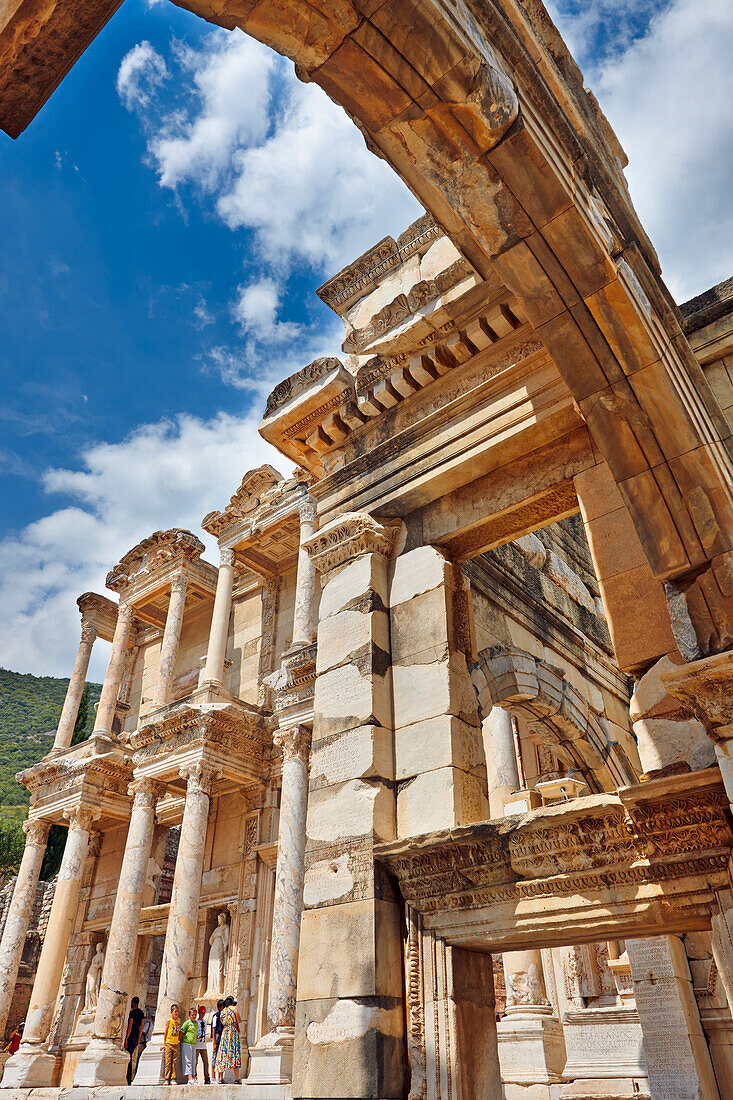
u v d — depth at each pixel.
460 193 5.48
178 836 32.12
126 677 32.88
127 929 21.23
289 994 17.27
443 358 8.39
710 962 10.80
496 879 6.19
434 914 6.52
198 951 22.72
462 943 6.41
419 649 7.79
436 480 8.27
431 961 6.35
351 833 6.98
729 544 5.59
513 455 7.91
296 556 27.42
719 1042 10.40
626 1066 12.71
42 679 137.12
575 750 11.09
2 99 4.06
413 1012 6.16
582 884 5.80
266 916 21.28
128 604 30.27
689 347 6.34
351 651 8.02
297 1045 6.45
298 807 19.25
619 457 5.96
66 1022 25.34
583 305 5.71
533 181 5.30
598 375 5.89
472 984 6.47
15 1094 16.06
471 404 8.20
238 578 29.50
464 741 7.25
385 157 5.81
